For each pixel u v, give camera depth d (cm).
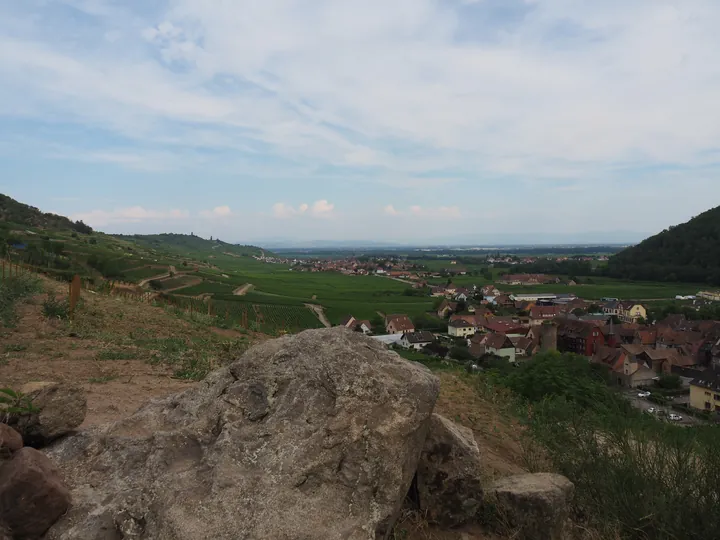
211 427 373
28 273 1761
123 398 689
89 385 738
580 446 534
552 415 654
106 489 332
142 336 1205
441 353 4138
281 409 365
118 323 1315
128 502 313
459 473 429
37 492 297
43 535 302
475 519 441
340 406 354
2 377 737
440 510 427
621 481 470
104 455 364
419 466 432
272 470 319
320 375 375
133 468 352
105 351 965
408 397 368
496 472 575
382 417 354
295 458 326
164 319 1507
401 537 390
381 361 399
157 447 355
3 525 296
